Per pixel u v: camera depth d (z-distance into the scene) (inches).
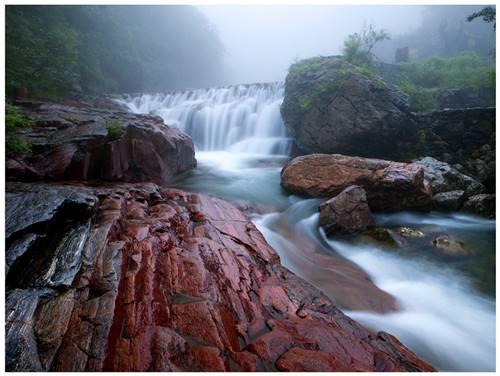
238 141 669.3
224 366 85.8
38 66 543.2
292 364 89.1
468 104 597.9
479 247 254.7
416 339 149.1
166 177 371.6
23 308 93.7
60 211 145.9
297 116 545.0
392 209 323.9
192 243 158.7
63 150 256.5
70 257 122.6
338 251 249.4
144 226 166.6
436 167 386.0
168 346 88.7
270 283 145.1
